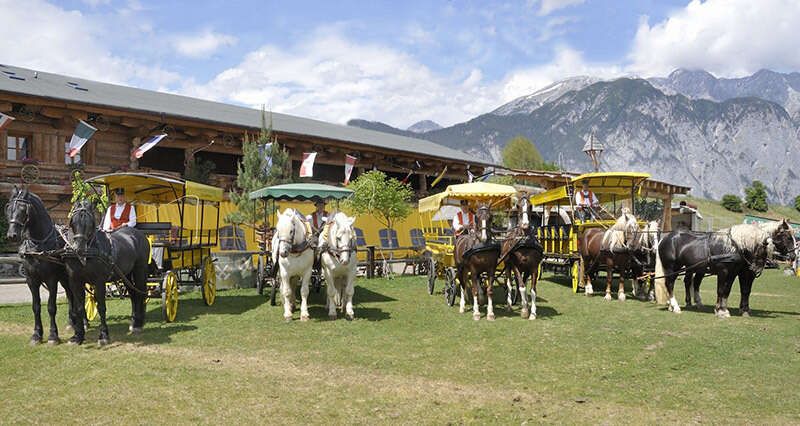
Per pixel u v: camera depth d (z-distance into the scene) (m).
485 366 7.64
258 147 18.58
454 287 12.42
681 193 33.38
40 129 19.64
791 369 7.48
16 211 8.14
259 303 12.89
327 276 10.99
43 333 9.38
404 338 9.27
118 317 11.16
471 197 13.59
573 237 15.46
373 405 6.12
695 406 6.11
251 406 6.06
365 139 31.69
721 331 9.81
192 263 12.12
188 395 6.39
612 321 10.77
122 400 6.21
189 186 11.45
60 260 8.47
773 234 11.10
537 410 5.98
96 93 22.19
